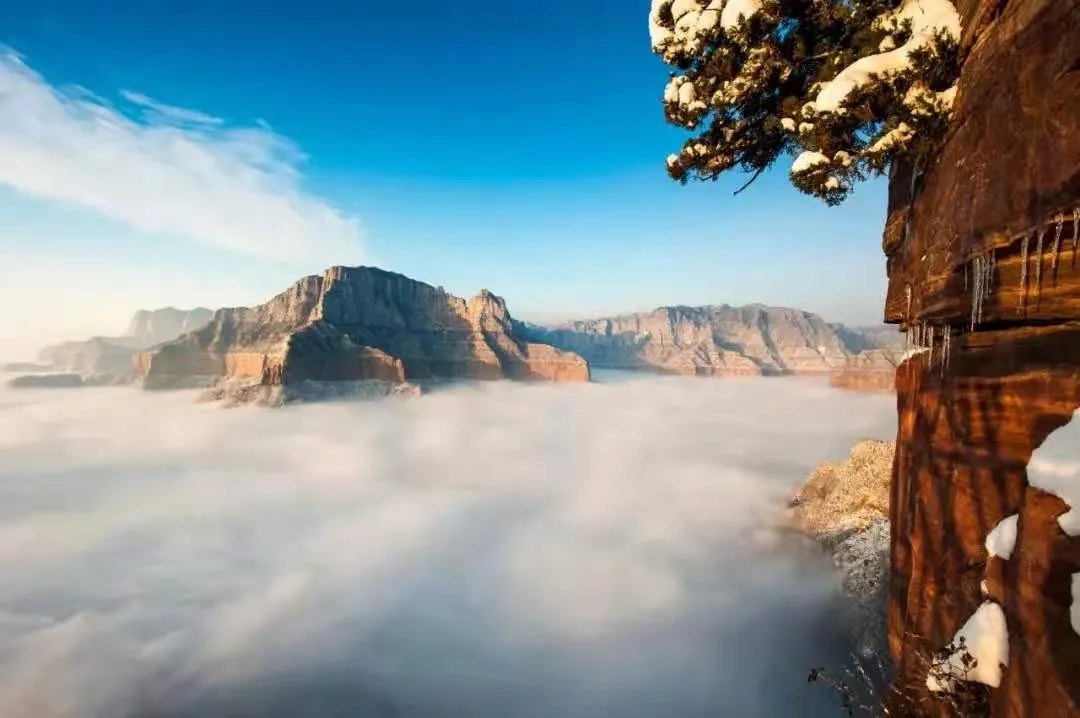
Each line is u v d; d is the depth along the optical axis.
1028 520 6.02
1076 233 6.12
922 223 10.05
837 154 9.79
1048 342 6.71
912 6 9.05
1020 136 6.80
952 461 8.49
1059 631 5.19
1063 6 6.04
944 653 7.04
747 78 10.95
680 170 13.52
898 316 11.83
